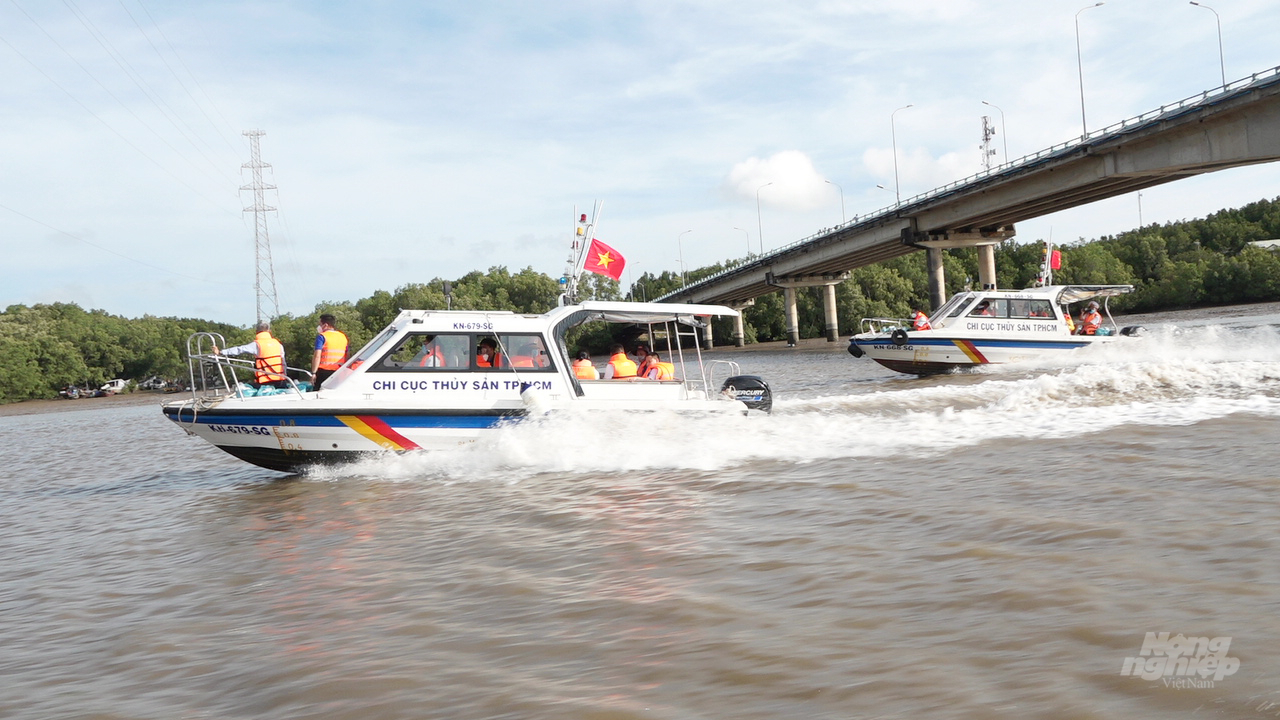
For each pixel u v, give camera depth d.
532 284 105.06
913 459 9.55
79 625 5.94
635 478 9.70
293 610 5.83
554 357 11.73
